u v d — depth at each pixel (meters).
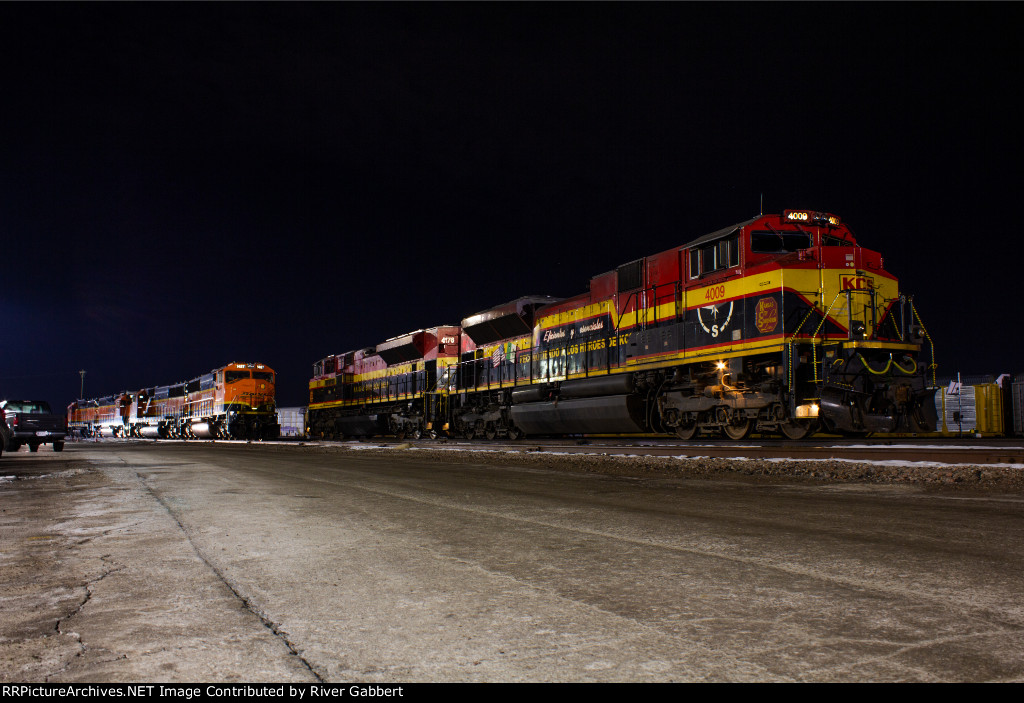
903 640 2.99
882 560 4.47
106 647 3.10
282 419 80.81
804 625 3.21
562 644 3.04
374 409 41.38
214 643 3.14
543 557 4.83
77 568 4.71
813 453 12.88
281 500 8.44
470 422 30.81
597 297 23.59
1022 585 3.83
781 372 16.75
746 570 4.30
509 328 28.73
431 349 35.28
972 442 16.33
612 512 6.89
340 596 3.91
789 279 16.61
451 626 3.33
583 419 23.27
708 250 19.16
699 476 10.82
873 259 17.20
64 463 17.89
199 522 6.73
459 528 6.11
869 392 16.02
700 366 19.34
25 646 3.11
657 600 3.68
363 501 8.20
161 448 31.55
